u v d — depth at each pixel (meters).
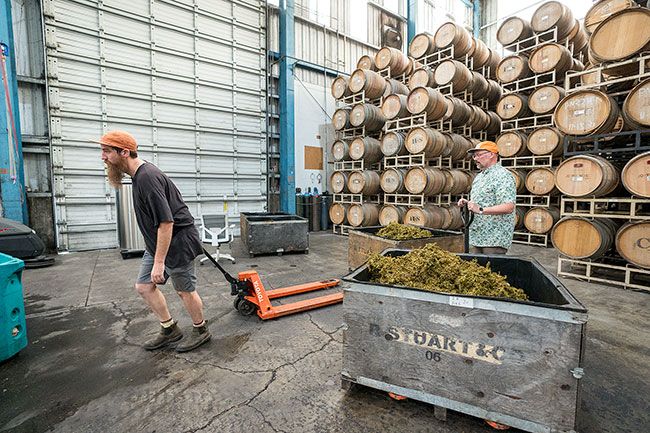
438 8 11.73
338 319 3.01
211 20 7.44
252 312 3.08
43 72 5.59
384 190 7.41
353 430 1.63
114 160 2.12
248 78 8.16
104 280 4.21
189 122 7.33
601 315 3.13
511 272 2.32
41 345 2.53
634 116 3.81
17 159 5.30
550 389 1.41
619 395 1.91
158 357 2.35
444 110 6.93
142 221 2.24
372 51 10.73
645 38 3.70
